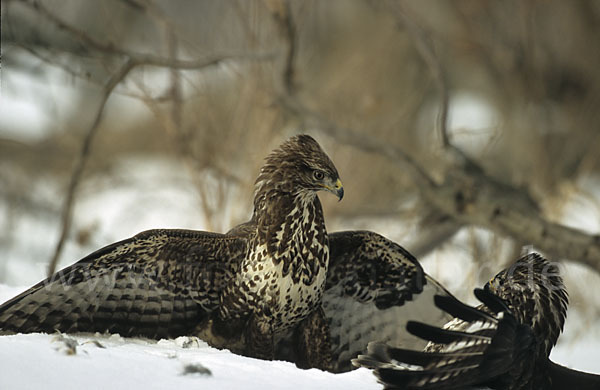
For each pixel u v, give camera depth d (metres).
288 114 13.82
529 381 6.52
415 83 18.31
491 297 5.96
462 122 20.70
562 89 21.58
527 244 12.66
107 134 21.78
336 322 8.81
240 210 13.62
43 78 14.02
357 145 13.31
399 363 6.51
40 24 12.20
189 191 16.31
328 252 8.15
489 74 22.09
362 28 19.28
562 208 15.48
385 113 17.02
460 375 5.68
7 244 16.58
